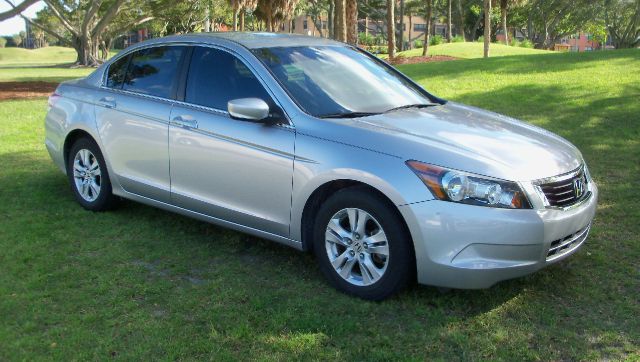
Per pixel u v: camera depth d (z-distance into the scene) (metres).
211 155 4.66
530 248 3.66
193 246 4.98
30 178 7.05
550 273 4.40
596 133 8.55
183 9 56.56
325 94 4.58
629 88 11.20
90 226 5.43
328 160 4.02
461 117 4.64
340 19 22.83
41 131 10.04
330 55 5.14
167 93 5.11
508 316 3.80
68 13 50.44
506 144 4.06
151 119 5.09
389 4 28.44
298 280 4.33
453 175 3.66
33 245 4.94
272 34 5.35
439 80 14.30
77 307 3.90
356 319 3.76
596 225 5.32
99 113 5.55
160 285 4.22
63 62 62.88
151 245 4.99
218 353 3.37
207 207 4.79
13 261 4.62
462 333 3.60
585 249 4.82
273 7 42.81
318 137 4.12
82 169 5.86
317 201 4.24
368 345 3.46
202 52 5.02
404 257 3.80
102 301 3.98
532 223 3.63
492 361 3.31
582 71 13.56
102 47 56.53
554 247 3.82
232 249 4.92
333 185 4.12
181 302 3.97
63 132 5.94
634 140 8.09
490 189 3.62
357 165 3.89
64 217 5.67
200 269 4.53
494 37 70.88
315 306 3.92
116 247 4.93
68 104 5.93
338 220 4.08
